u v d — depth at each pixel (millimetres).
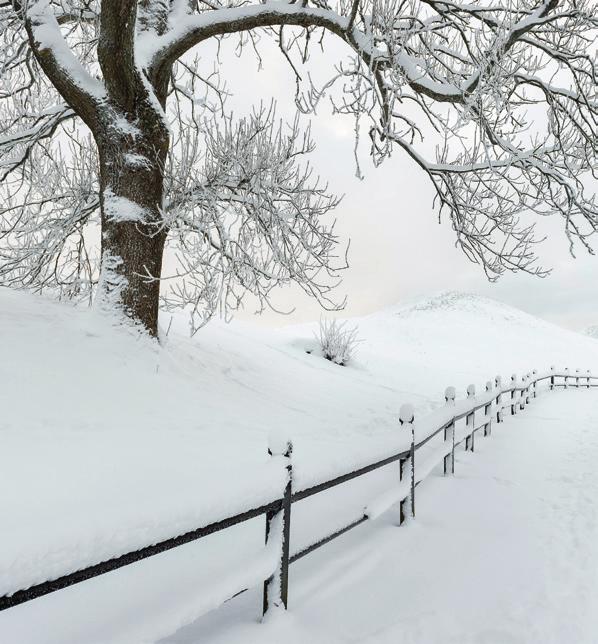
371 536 3691
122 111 8750
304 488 2541
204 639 2160
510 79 8852
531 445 8195
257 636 2205
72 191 11047
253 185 8555
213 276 8125
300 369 15305
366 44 7125
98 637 1745
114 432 5680
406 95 8312
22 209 11258
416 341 45281
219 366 10953
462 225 10992
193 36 9086
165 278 7824
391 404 12523
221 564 2969
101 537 1396
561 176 9727
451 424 5797
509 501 4891
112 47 7980
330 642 2252
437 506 4562
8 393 6059
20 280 11320
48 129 11523
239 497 2010
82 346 7863
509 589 2957
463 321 58688
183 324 15828
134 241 8648
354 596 2740
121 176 8742
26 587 1193
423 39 8086
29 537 1256
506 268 10859
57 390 6512
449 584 2984
